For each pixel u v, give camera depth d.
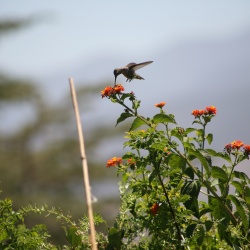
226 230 5.43
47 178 52.00
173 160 5.72
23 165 52.81
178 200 5.58
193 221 5.59
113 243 5.52
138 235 5.66
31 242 5.48
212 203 5.64
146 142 5.73
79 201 50.50
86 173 4.23
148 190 5.76
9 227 5.49
